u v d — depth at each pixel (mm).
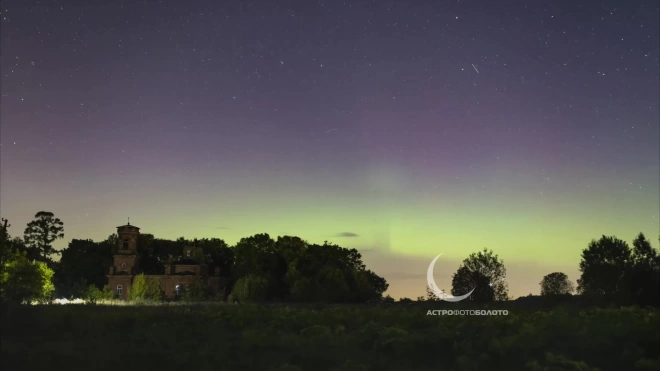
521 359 20188
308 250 91375
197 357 20422
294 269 77438
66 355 20281
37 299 53531
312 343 23547
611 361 19750
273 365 19734
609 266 53938
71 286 92938
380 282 97438
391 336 24062
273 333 26438
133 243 89375
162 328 27781
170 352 21109
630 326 23188
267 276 76688
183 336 25766
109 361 19547
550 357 19078
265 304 63688
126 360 19906
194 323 30438
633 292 50094
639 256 58062
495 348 21062
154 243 107500
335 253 91625
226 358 20641
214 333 26422
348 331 28000
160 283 84500
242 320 32438
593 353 20609
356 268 94875
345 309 39312
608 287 53375
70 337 25031
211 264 104188
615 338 21828
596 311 32000
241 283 72812
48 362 19094
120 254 87875
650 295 49344
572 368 18234
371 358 21078
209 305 55406
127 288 85188
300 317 33844
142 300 71375
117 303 66812
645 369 18406
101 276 94812
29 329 27391
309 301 69562
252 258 87062
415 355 21672
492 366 19625
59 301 64875
